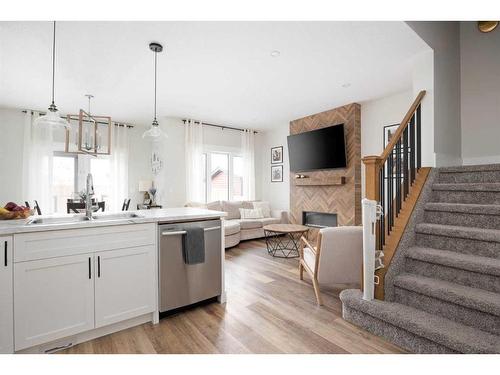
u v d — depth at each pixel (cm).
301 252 317
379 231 224
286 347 183
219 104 486
